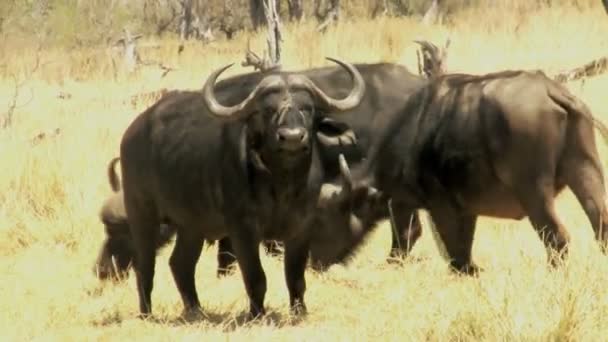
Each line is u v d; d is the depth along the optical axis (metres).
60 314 33.09
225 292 35.44
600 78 64.50
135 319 32.31
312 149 29.20
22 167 48.44
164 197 31.81
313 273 36.16
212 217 30.80
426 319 28.44
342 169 34.59
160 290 36.03
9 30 119.38
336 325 29.89
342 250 36.06
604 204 33.66
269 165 29.03
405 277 35.09
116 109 68.69
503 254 37.31
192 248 32.38
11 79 94.12
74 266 39.97
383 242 41.22
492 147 34.44
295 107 27.98
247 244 29.73
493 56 78.56
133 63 95.06
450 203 35.97
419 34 91.00
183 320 31.72
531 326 26.38
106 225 37.34
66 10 123.06
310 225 30.48
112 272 37.25
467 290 29.75
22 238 43.78
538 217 33.69
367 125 37.38
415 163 36.62
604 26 85.94
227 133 29.88
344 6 132.38
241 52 97.12
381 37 90.62
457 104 35.72
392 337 27.81
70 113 69.00
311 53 87.50
